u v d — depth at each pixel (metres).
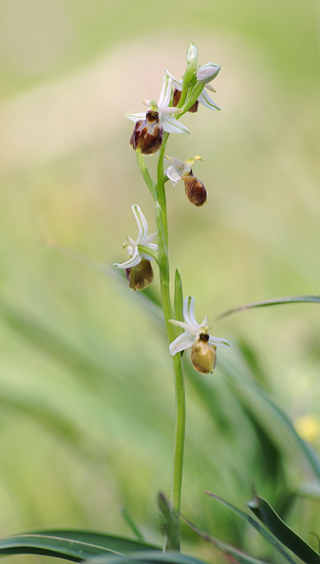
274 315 0.89
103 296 0.93
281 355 0.75
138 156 0.46
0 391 0.65
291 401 0.64
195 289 1.03
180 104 0.46
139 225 0.46
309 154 1.04
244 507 0.57
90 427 0.64
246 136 1.20
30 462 0.64
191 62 0.46
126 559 0.43
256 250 1.06
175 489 0.46
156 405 0.65
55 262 1.02
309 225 0.96
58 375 0.67
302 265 0.81
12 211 1.13
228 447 0.60
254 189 1.17
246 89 1.25
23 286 0.81
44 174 1.24
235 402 0.60
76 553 0.45
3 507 0.62
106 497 0.61
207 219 1.11
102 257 1.06
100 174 1.26
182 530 0.56
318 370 0.66
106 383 0.65
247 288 0.99
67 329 0.69
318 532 0.56
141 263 0.47
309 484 0.54
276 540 0.47
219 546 0.48
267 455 0.57
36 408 0.64
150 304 0.55
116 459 0.63
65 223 1.11
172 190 1.19
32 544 0.46
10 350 0.72
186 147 1.25
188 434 0.62
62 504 0.62
